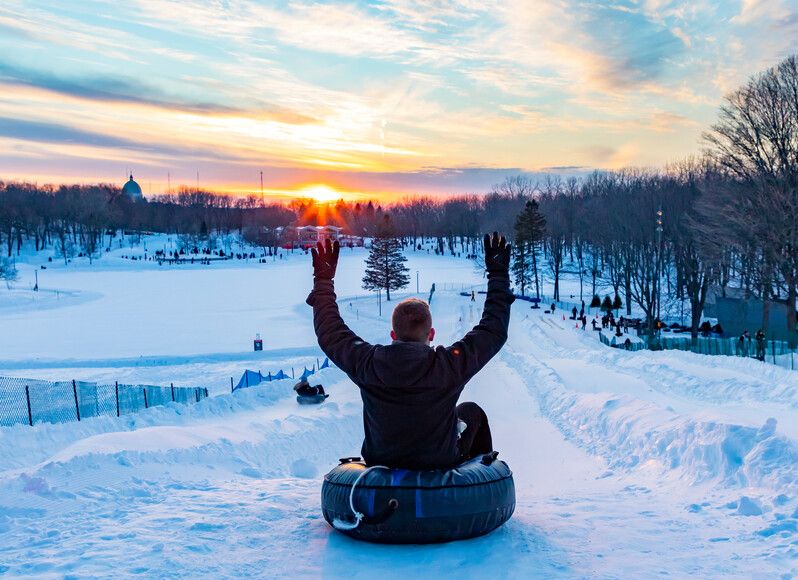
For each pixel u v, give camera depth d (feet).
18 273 630.74
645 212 270.46
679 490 25.93
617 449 46.34
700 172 280.72
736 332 227.81
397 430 14.64
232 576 13.07
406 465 14.82
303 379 98.43
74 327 305.53
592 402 68.08
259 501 19.88
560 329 242.37
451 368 14.26
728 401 93.20
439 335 235.20
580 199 520.01
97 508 20.86
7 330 297.74
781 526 16.19
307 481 26.58
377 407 14.67
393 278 427.74
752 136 185.06
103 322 323.57
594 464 42.98
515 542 14.83
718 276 221.66
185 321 324.80
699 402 94.63
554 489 31.65
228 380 166.91
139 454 36.55
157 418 79.30
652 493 24.98
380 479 14.40
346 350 14.79
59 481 27.94
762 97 181.37
